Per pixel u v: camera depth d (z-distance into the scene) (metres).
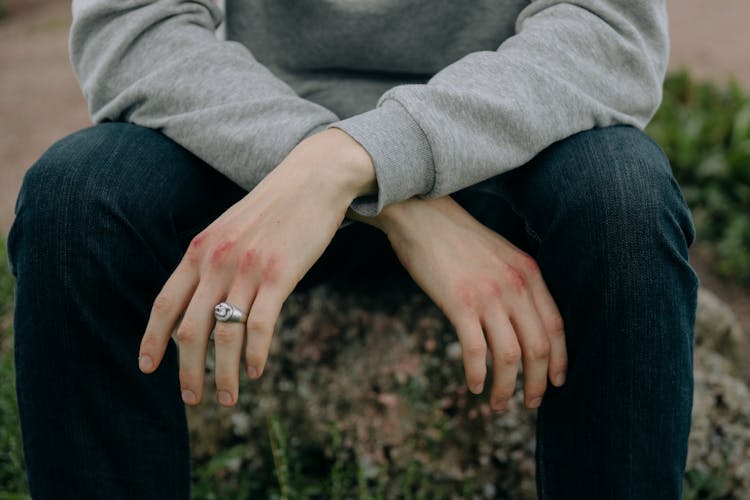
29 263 1.06
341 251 1.49
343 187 1.09
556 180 1.13
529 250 1.38
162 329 1.07
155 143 1.21
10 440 1.66
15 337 1.09
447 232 1.19
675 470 1.07
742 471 1.68
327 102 1.48
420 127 1.12
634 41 1.24
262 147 1.18
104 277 1.07
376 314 1.74
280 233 1.07
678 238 1.07
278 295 1.05
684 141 3.31
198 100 1.24
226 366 1.05
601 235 1.04
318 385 1.75
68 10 6.96
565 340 1.13
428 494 1.70
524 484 1.67
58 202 1.06
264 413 1.78
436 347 1.70
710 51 5.35
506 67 1.18
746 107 3.55
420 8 1.40
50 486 1.11
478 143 1.13
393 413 1.70
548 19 1.27
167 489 1.16
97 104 1.33
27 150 4.34
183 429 1.19
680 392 1.06
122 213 1.09
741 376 2.18
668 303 1.04
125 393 1.11
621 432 1.05
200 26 1.37
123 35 1.30
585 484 1.09
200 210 1.27
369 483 1.72
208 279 1.06
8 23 6.80
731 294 2.78
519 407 1.67
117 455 1.11
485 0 1.40
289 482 1.68
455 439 1.69
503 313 1.13
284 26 1.48
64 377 1.07
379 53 1.45
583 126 1.18
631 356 1.04
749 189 3.11
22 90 5.15
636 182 1.05
